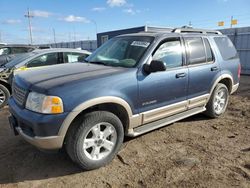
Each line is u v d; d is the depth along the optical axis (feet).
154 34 13.99
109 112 11.08
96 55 15.07
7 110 20.36
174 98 13.84
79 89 10.09
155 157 12.11
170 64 13.64
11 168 11.21
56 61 23.48
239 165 11.32
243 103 22.24
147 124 13.16
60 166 11.38
